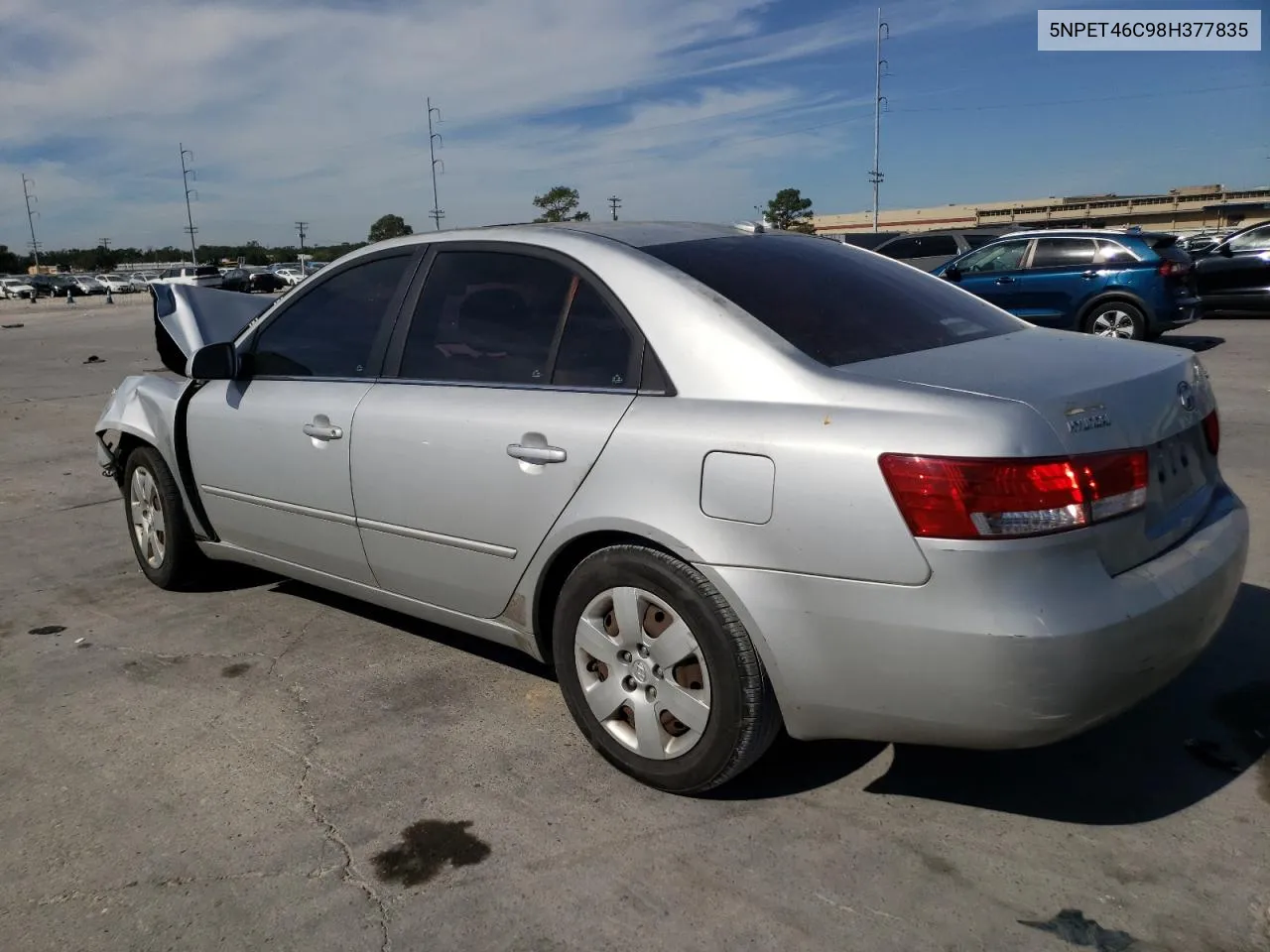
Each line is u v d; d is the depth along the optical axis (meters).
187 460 4.45
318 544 3.90
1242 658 3.66
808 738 2.71
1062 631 2.29
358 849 2.74
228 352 4.05
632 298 2.98
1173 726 3.23
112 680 3.88
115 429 4.85
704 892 2.51
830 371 2.63
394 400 3.52
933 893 2.48
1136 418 2.57
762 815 2.83
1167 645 2.48
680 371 2.82
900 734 2.53
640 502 2.77
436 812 2.90
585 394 3.00
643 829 2.79
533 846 2.73
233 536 4.36
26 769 3.23
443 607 3.53
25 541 5.88
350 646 4.15
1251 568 4.53
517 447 3.08
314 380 3.90
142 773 3.18
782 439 2.54
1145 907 2.41
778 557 2.54
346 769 3.17
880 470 2.40
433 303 3.56
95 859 2.74
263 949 2.38
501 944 2.36
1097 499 2.38
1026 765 3.05
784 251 3.44
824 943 2.32
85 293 64.88
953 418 2.37
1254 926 2.34
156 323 5.17
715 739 2.73
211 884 2.62
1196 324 15.54
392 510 3.51
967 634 2.32
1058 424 2.37
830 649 2.52
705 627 2.69
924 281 3.62
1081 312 12.28
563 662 3.11
